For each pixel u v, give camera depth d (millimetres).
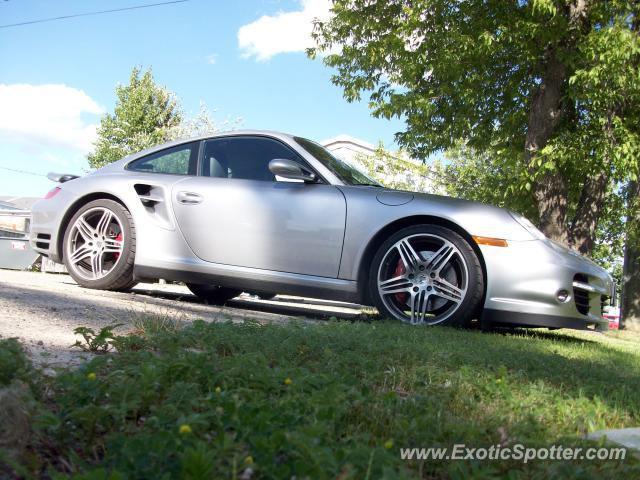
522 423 1649
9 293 3709
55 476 967
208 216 4797
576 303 4246
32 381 1549
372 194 4531
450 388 2029
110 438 1229
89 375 1465
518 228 4305
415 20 9820
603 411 2031
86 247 5145
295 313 5516
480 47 8984
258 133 5020
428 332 3598
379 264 4391
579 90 8766
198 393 1593
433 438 1439
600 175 10469
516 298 4164
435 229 4312
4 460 1083
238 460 1075
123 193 5062
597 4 8367
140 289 6309
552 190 9492
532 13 8133
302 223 4555
